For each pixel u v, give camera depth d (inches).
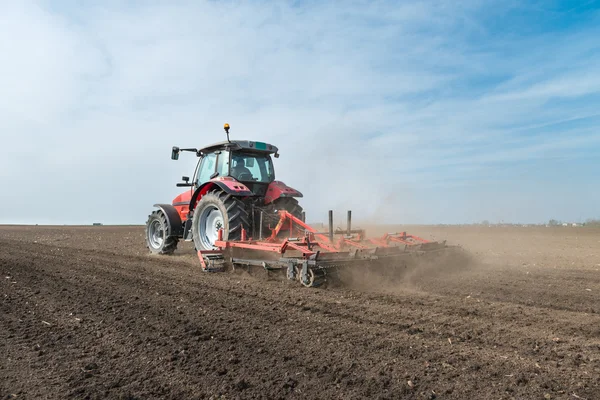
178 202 392.5
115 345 133.6
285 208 331.3
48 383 105.7
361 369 112.5
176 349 129.3
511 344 130.5
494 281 240.1
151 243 402.6
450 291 211.8
